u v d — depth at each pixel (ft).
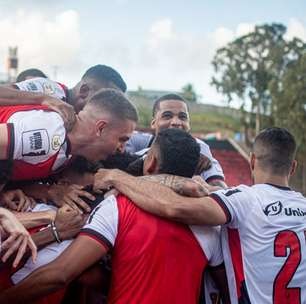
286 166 9.77
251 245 9.12
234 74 139.95
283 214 9.32
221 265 9.27
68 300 9.84
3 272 8.73
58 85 12.80
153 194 8.66
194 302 8.84
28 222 8.88
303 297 9.21
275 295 9.07
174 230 8.68
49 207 9.55
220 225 9.04
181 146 9.12
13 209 9.42
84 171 10.04
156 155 9.21
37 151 8.95
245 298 9.04
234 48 140.97
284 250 9.15
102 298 10.11
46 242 8.73
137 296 8.50
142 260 8.52
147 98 153.89
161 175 9.05
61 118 9.35
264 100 138.72
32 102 9.73
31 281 8.32
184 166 9.08
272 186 9.62
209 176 12.81
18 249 8.18
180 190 8.79
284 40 138.82
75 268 8.31
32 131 8.88
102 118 9.56
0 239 8.20
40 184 9.90
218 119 182.29
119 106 9.66
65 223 8.84
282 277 9.09
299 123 106.52
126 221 8.64
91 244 8.41
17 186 9.79
